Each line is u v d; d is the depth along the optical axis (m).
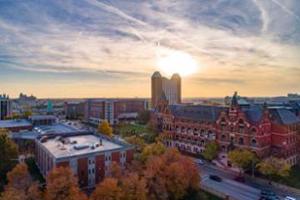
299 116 108.56
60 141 86.81
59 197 50.72
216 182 77.31
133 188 53.38
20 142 102.88
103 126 116.94
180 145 113.50
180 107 118.44
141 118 188.12
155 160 65.62
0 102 189.25
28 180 61.06
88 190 69.19
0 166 74.94
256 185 75.00
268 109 91.62
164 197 58.28
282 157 86.25
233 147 91.12
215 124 98.25
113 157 75.25
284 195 68.06
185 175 63.50
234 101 92.31
